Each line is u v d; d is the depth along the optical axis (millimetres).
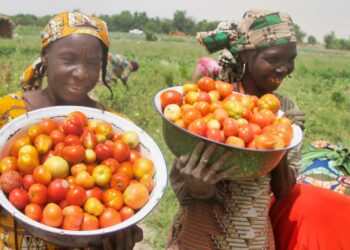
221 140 2439
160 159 2742
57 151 2578
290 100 3227
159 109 2674
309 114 13195
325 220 3051
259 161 2469
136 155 2748
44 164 2484
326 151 3543
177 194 2941
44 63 2881
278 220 3180
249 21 2961
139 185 2521
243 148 2393
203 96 2713
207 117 2609
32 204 2371
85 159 2594
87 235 2295
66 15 2734
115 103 10953
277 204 3201
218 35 3094
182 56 42219
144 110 10914
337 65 50250
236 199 2830
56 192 2396
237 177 2543
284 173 2928
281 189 2982
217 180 2521
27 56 28109
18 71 16547
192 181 2549
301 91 20312
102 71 3027
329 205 3074
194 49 56750
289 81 23047
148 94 13242
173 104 2691
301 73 33031
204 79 2836
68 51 2695
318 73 34375
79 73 2699
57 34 2705
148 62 29047
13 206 2350
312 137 10641
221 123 2570
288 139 2602
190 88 2811
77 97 2799
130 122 2850
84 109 2793
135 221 2400
